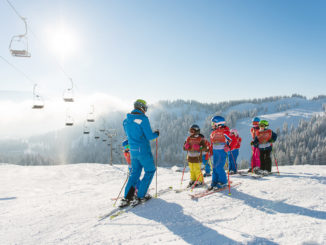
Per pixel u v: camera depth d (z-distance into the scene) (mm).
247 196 3955
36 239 2680
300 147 108188
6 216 3793
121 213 3387
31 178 13438
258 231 2547
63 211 3814
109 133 31766
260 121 6121
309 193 4012
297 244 2184
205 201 3744
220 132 4676
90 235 2686
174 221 2977
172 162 118500
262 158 6090
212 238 2451
